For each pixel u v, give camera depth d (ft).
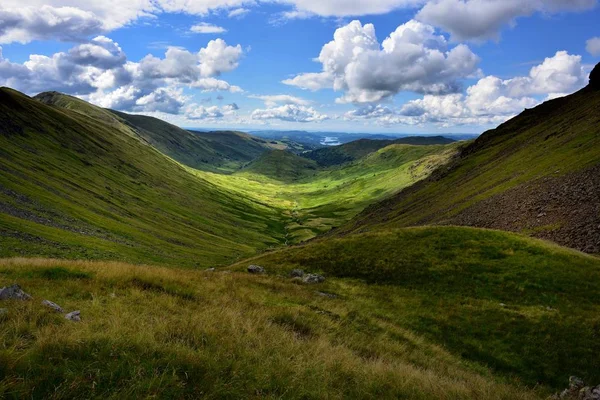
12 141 541.75
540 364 70.59
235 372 32.94
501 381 63.31
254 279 103.81
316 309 79.92
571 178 212.43
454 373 56.90
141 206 590.14
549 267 108.37
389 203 569.64
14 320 37.35
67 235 297.12
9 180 378.53
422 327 84.84
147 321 44.57
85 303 51.31
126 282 67.92
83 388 26.73
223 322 50.14
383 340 67.56
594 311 86.33
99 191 542.16
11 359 27.94
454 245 131.34
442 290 106.32
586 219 158.61
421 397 37.50
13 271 67.15
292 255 146.82
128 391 26.66
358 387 36.88
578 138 295.89
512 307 92.17
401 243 139.33
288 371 36.60
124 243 359.25
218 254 468.75
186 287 73.41
